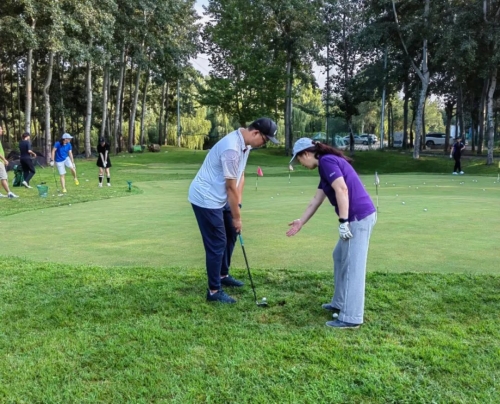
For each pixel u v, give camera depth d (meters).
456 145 20.55
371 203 3.20
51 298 3.76
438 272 4.23
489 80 25.06
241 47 30.70
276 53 32.78
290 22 30.95
